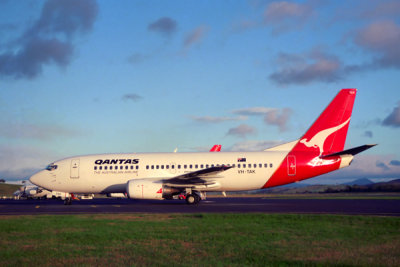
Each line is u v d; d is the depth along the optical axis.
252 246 10.20
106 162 30.70
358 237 11.58
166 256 8.99
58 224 15.43
